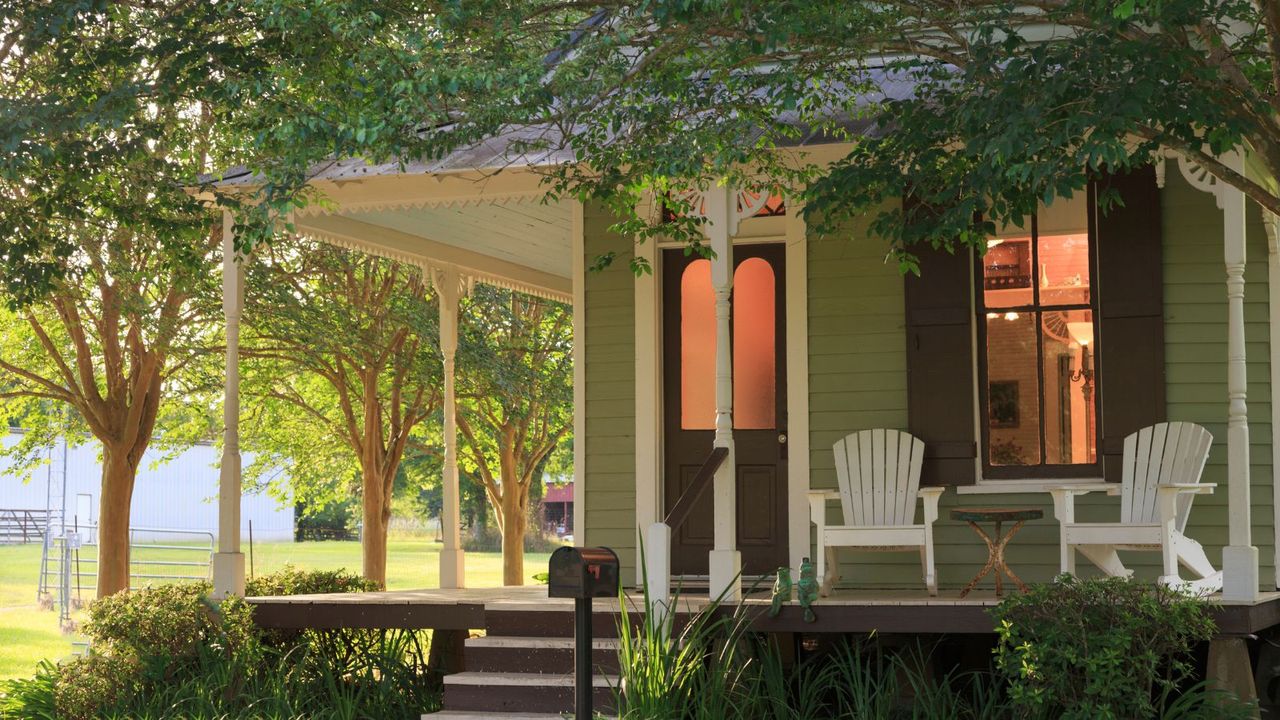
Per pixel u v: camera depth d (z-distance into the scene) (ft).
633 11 22.79
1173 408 28.78
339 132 22.20
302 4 22.44
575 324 32.35
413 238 37.09
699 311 32.48
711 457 25.88
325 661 28.50
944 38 24.31
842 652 27.55
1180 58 19.31
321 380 58.80
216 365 50.39
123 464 42.91
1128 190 28.89
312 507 72.23
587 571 16.93
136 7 30.27
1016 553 29.17
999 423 29.55
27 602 65.10
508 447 62.13
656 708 22.04
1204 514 28.68
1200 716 22.08
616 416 32.07
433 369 54.08
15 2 27.27
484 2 22.03
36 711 28.25
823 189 22.89
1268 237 28.71
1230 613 23.30
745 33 21.07
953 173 22.93
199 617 28.84
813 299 30.66
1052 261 29.55
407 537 136.56
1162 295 28.73
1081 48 19.93
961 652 27.61
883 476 28.37
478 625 27.86
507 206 34.40
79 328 42.52
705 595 29.45
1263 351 28.76
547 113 23.02
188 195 31.42
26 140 27.48
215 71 28.78
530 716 24.39
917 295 29.71
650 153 23.16
